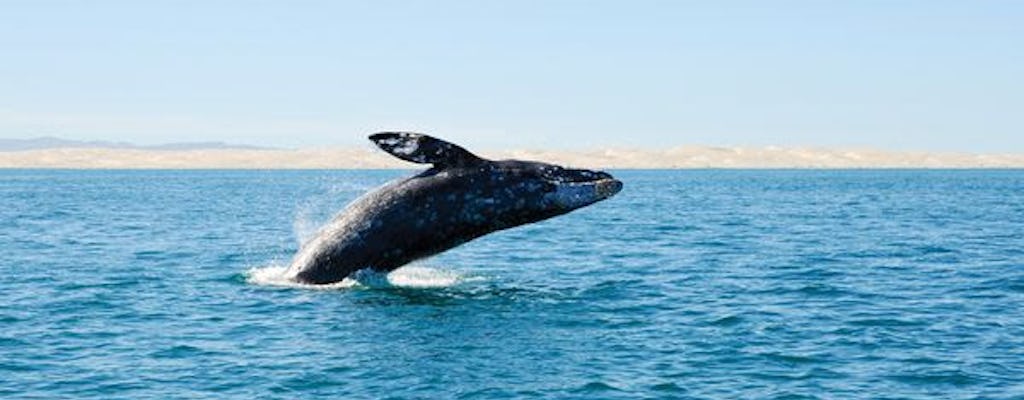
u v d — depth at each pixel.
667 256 58.66
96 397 26.78
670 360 30.72
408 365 29.89
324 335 33.50
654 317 37.06
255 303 38.66
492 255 59.75
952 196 162.00
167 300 40.03
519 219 38.50
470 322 35.62
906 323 36.19
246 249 63.56
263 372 29.16
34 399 26.58
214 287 43.16
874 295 42.44
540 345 32.41
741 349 32.09
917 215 104.62
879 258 57.50
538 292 42.59
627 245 66.31
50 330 34.41
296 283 41.59
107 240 69.31
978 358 31.08
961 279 47.66
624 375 29.08
